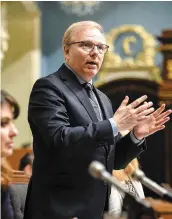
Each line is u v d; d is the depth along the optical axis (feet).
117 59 97.40
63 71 26.08
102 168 18.97
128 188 33.27
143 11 99.96
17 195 29.04
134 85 93.35
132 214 19.12
